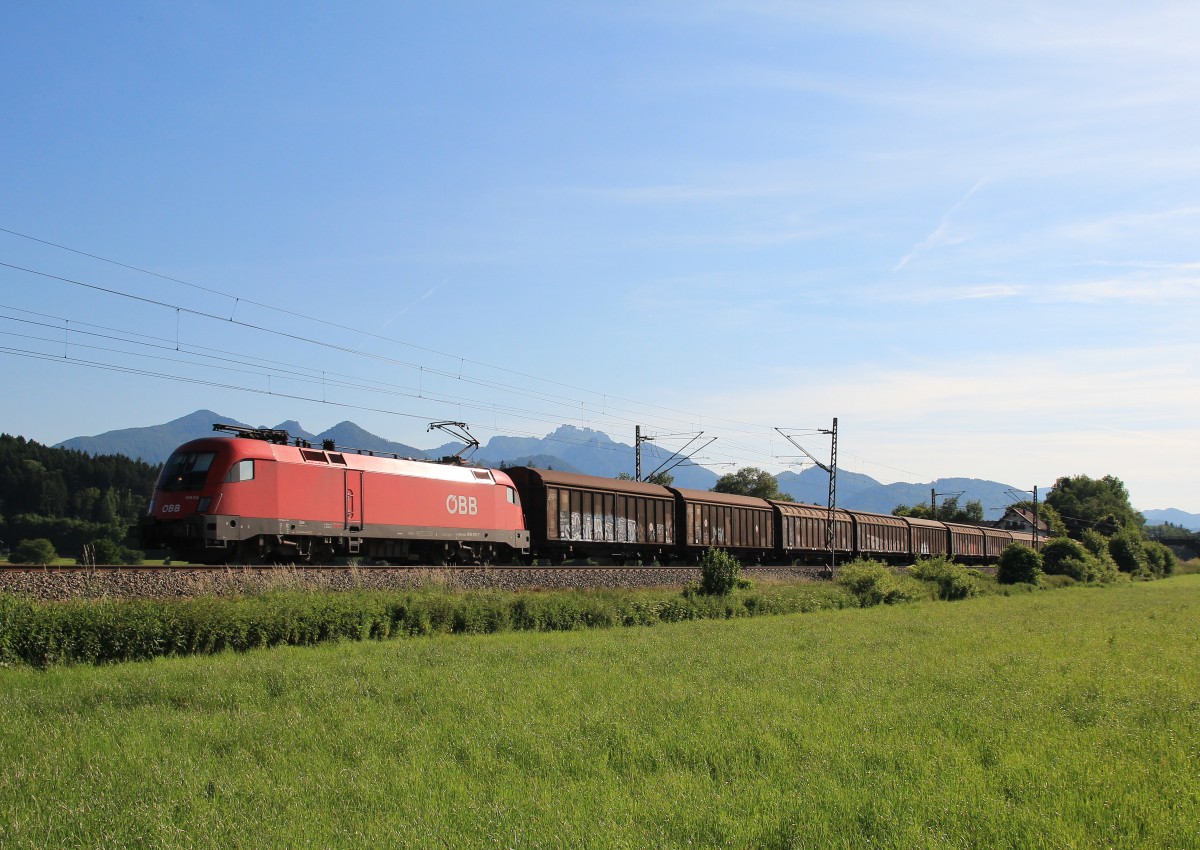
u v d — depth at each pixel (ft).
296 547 100.94
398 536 112.06
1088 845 29.37
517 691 54.49
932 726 46.24
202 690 51.11
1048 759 39.93
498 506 128.98
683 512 166.50
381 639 79.82
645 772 38.32
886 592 154.92
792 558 199.62
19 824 29.71
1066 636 93.20
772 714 48.85
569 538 140.87
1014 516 439.22
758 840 29.50
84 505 272.10
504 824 30.37
